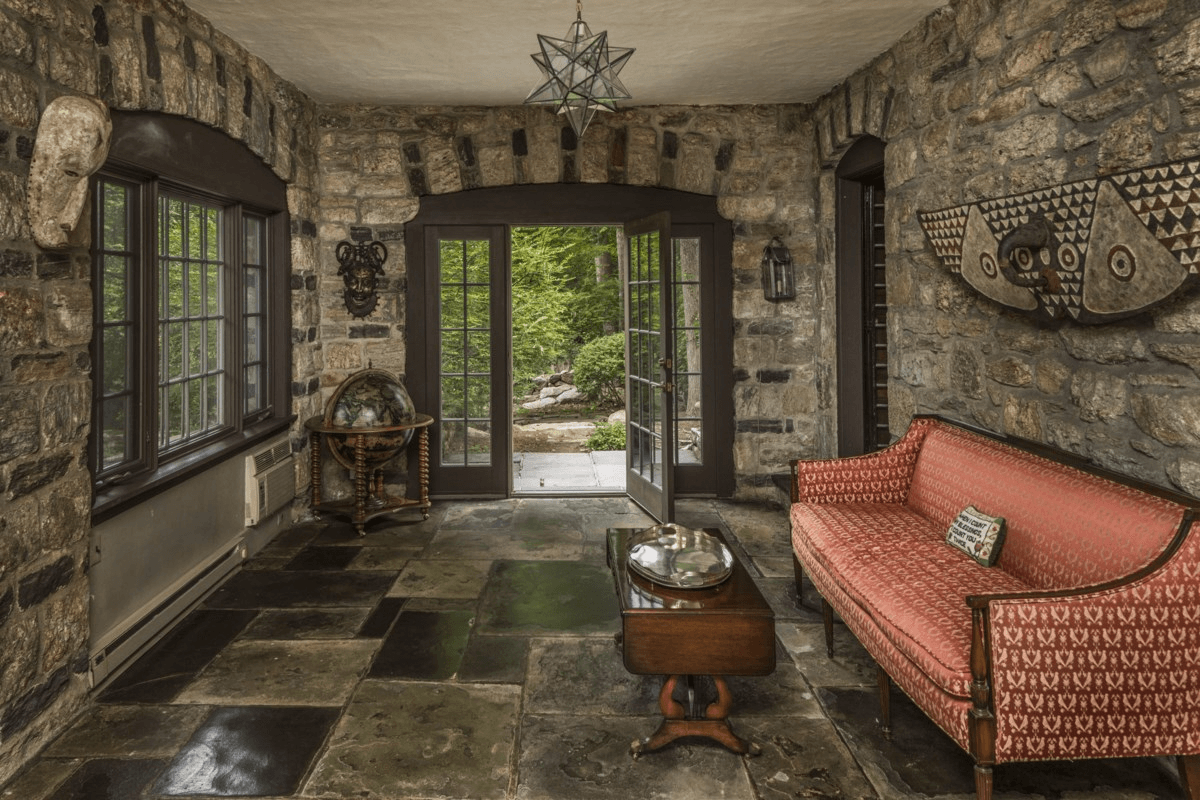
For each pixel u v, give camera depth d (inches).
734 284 214.1
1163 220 84.0
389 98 199.5
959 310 139.1
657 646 90.1
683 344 225.0
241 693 109.0
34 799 85.0
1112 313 96.8
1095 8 102.3
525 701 106.7
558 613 138.3
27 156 92.5
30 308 93.5
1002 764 91.4
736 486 219.1
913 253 155.5
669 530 111.0
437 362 217.9
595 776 89.1
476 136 207.6
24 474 92.3
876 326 202.1
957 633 82.7
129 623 118.1
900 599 93.0
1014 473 108.0
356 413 188.7
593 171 209.0
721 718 94.0
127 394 126.1
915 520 125.5
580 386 436.1
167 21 128.3
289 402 191.5
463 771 90.0
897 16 146.3
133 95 116.7
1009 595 74.4
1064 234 100.2
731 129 209.5
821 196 204.8
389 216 210.5
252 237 182.1
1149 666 74.4
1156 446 93.4
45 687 96.0
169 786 87.2
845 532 119.2
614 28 150.9
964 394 138.2
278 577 157.5
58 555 98.7
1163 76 91.0
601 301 498.3
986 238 118.5
